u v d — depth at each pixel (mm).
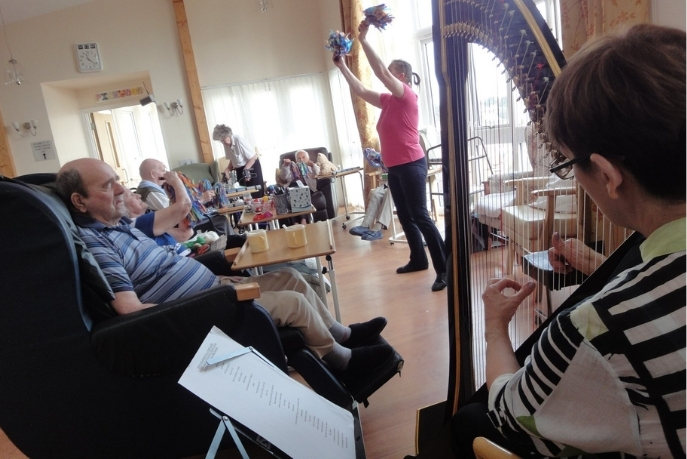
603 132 530
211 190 4086
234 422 821
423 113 5273
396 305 2852
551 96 616
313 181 5234
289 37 6770
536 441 658
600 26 2225
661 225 548
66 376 1313
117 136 8250
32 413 1337
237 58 6645
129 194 2340
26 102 6133
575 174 615
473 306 1059
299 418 877
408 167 2938
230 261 2076
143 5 6285
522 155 1045
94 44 6180
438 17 868
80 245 1312
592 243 1341
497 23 865
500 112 996
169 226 2330
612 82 519
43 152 6262
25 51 6035
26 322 1261
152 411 1378
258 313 1362
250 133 6777
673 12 1902
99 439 1382
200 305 1325
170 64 6441
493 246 1227
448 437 1017
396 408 1822
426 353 2217
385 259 3889
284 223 4477
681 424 512
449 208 969
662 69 500
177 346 1329
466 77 909
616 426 554
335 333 1875
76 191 1530
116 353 1303
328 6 6488
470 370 1064
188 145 6625
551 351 584
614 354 529
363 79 5438
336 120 6875
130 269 1659
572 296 873
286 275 1941
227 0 6531
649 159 511
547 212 1325
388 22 2682
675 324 502
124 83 7164
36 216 1196
